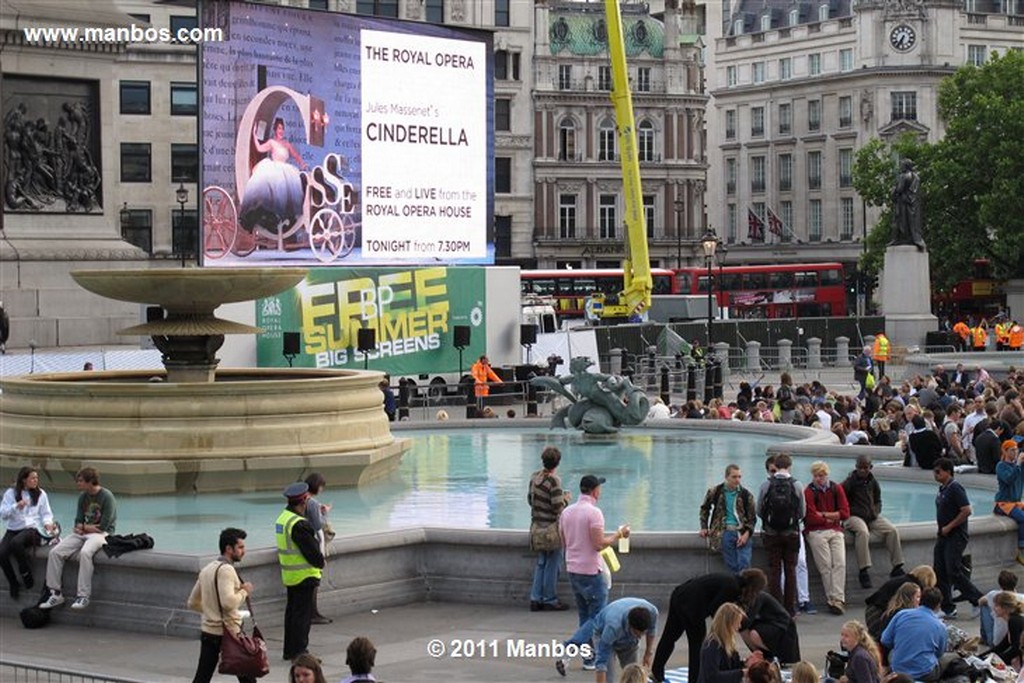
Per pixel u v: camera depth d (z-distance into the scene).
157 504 32.62
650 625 20.22
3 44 56.72
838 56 166.62
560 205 150.75
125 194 106.44
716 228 180.25
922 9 161.75
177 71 107.06
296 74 60.72
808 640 24.28
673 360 78.81
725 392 79.00
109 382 36.00
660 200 156.62
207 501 32.97
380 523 30.33
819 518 26.08
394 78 64.38
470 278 65.62
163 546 27.69
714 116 180.38
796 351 99.06
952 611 26.52
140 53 105.88
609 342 81.00
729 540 25.45
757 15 178.00
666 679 22.00
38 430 34.34
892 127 161.75
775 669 16.80
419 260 65.62
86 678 19.91
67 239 59.09
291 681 15.89
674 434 46.84
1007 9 168.62
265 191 59.84
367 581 26.20
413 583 26.72
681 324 91.56
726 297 127.56
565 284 117.88
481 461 40.75
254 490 34.16
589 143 151.38
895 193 100.38
